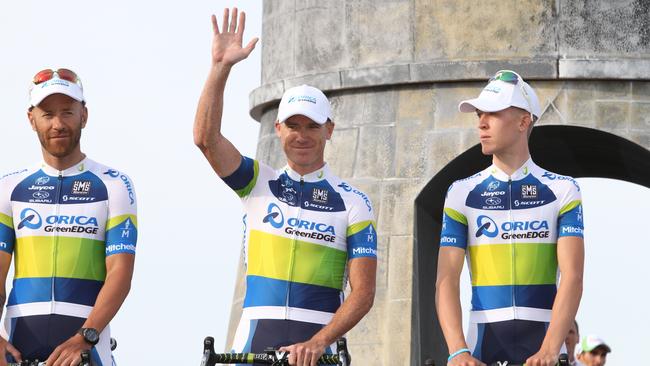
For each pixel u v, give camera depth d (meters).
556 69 28.56
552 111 28.75
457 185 17.92
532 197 17.62
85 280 17.38
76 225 17.42
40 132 17.17
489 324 17.48
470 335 17.64
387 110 29.62
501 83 17.62
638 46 28.81
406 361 28.45
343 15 30.16
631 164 30.86
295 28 30.97
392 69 29.34
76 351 16.36
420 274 29.41
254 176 17.72
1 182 17.62
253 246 17.67
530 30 28.80
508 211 17.62
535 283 17.45
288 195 17.72
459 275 17.69
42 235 17.41
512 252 17.53
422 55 29.27
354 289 17.31
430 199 29.81
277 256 17.52
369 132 29.66
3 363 16.84
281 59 31.36
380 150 29.50
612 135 28.75
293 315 17.36
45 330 17.22
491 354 17.44
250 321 17.47
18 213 17.48
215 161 17.45
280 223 17.61
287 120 17.44
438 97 29.28
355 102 30.02
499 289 17.52
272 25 31.84
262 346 17.28
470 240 17.78
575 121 28.67
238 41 17.09
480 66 28.78
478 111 17.73
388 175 29.38
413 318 28.72
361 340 28.86
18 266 17.50
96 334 16.50
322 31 30.42
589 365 23.70
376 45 29.73
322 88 30.19
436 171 29.06
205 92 17.16
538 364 16.41
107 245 17.42
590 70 28.56
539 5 28.80
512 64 28.70
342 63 30.08
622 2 28.84
